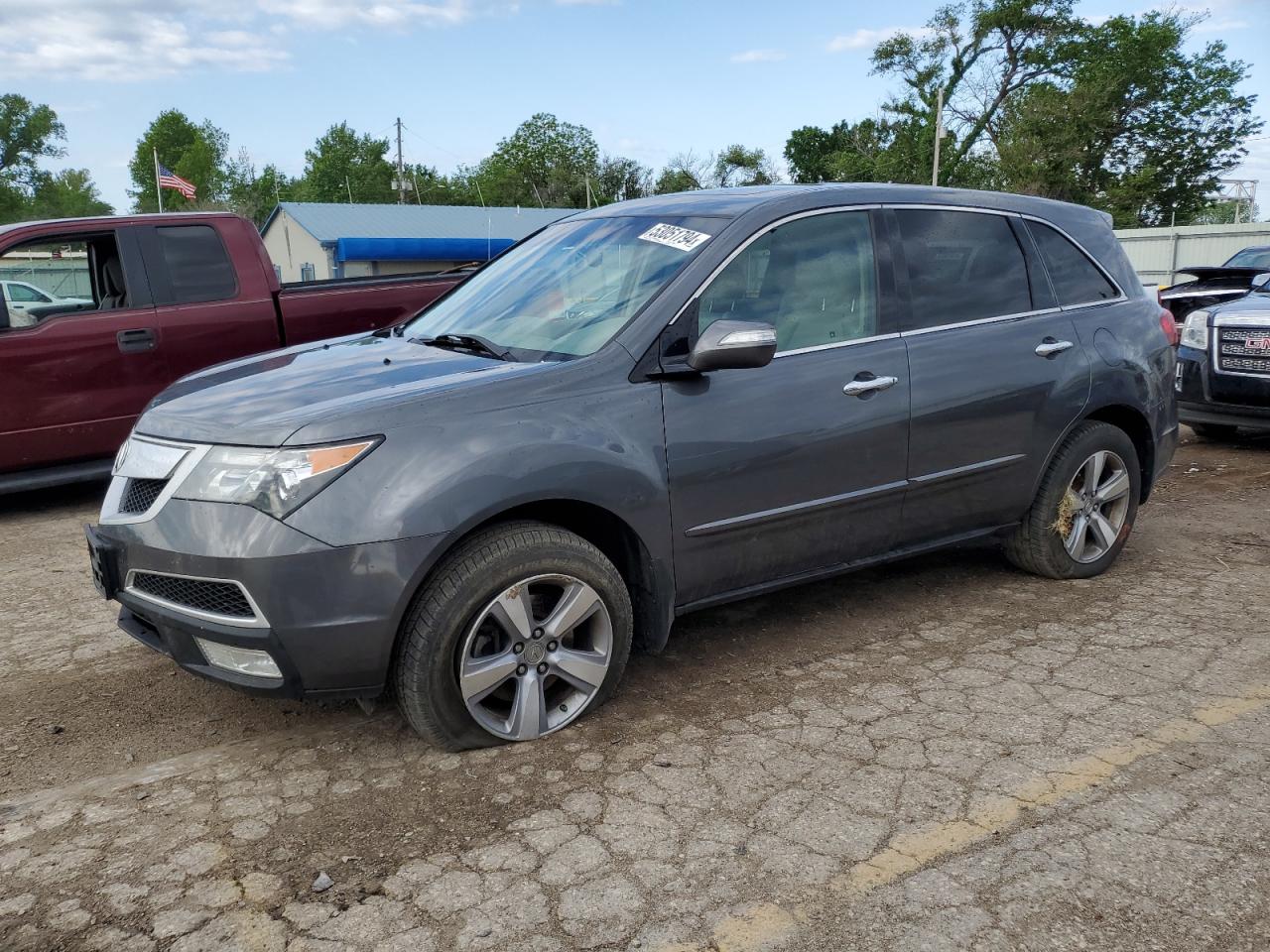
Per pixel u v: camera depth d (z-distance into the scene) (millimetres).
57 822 2883
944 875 2566
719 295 3613
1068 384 4469
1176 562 5152
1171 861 2611
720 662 3947
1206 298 12742
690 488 3455
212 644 2992
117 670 4000
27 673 3986
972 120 50219
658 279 3611
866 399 3854
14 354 6363
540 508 3299
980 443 4234
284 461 2873
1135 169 52969
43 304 6730
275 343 7297
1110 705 3514
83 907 2488
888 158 50406
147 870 2645
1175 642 4082
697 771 3104
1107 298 4805
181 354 6930
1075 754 3174
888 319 4020
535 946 2326
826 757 3180
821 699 3604
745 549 3676
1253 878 2539
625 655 3449
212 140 97562
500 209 38500
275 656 2893
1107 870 2578
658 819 2840
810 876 2572
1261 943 2312
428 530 2926
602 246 4016
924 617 4414
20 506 7102
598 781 3047
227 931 2395
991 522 4477
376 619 2922
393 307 7738
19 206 80250
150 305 6840
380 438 2949
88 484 7863
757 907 2451
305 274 37344
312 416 2961
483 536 3117
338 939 2361
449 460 2992
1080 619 4355
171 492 3008
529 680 3250
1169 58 51188
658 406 3387
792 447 3666
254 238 7309
